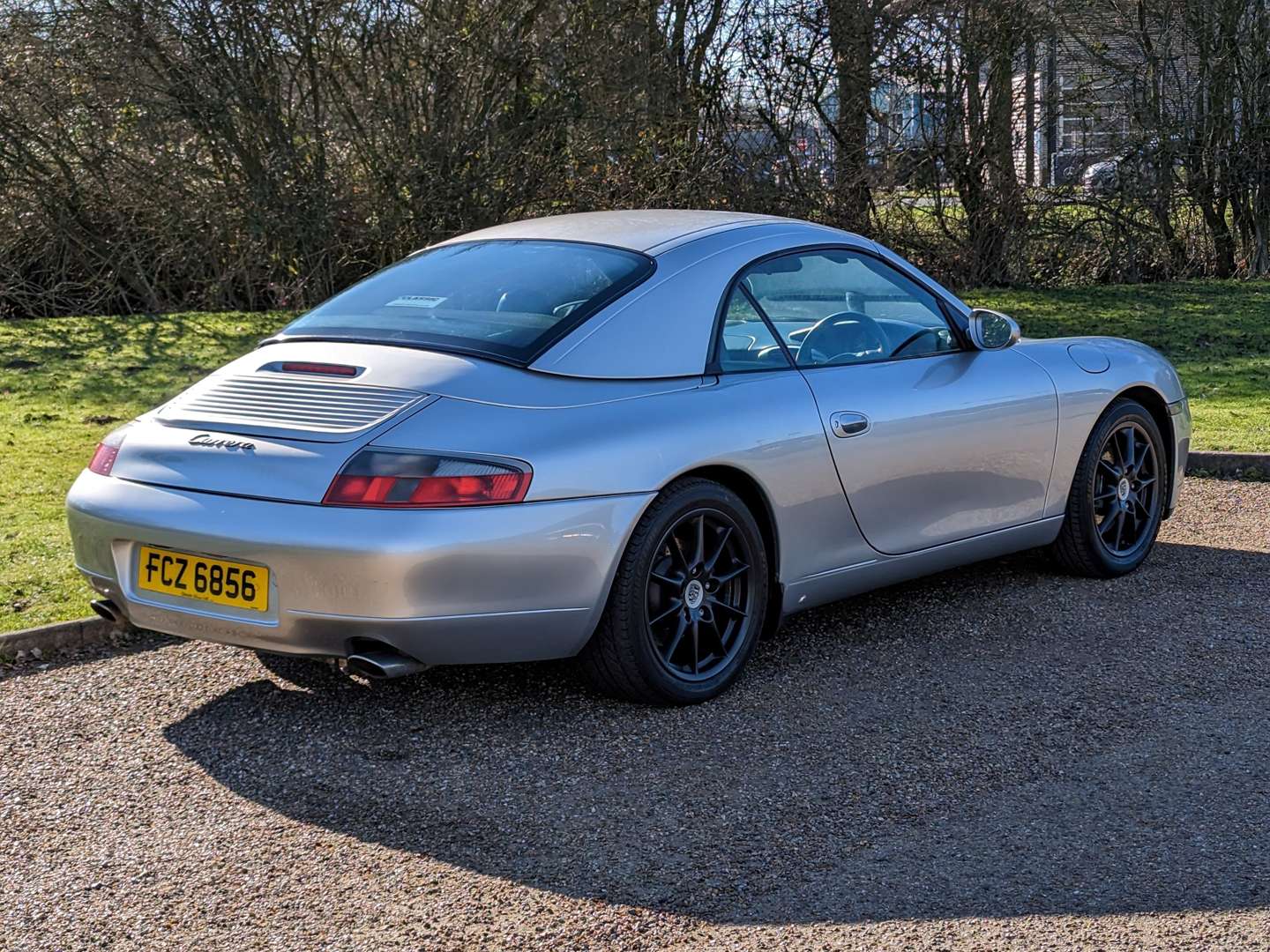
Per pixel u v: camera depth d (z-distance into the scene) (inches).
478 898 117.0
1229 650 181.9
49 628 178.9
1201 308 583.2
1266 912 113.4
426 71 541.3
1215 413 353.1
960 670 174.1
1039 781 140.4
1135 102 676.7
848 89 613.9
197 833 129.3
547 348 153.4
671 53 579.8
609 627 152.8
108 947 109.8
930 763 144.9
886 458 179.3
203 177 541.6
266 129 537.0
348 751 147.9
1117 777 141.2
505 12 541.6
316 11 526.0
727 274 170.9
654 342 160.4
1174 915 113.2
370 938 110.7
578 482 145.3
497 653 145.7
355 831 129.5
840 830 129.3
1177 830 129.0
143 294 567.5
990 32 623.8
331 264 564.1
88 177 550.0
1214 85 678.5
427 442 141.9
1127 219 678.5
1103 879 119.6
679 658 162.2
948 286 666.2
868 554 180.7
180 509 145.9
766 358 170.9
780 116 607.2
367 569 136.9
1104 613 198.4
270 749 148.6
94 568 155.4
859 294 186.4
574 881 119.6
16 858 124.6
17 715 158.4
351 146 554.9
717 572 164.7
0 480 274.5
